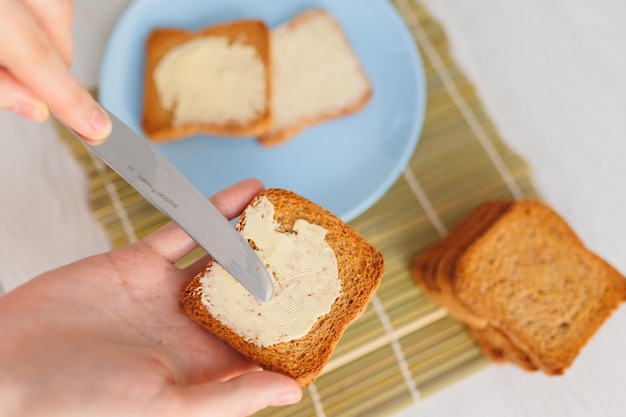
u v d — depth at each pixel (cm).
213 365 33
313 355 33
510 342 41
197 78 43
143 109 42
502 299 40
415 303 43
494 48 48
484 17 48
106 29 45
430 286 42
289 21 45
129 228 42
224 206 35
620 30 49
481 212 43
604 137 47
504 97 47
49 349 29
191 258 42
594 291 40
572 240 41
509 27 48
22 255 41
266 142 43
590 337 40
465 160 45
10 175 42
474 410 41
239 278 32
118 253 34
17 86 29
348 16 46
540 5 49
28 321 30
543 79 47
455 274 39
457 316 42
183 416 27
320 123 44
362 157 43
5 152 42
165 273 34
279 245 33
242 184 36
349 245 34
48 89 27
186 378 32
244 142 43
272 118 43
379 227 44
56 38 31
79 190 42
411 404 41
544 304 40
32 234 41
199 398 28
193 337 33
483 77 47
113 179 43
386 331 42
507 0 49
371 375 41
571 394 42
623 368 43
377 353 41
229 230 32
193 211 32
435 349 42
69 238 42
